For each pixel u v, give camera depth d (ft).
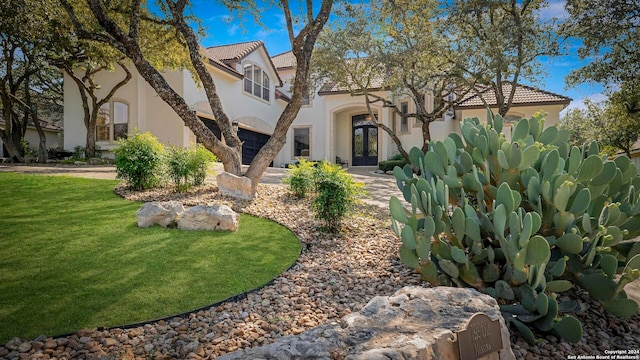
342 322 7.96
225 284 14.06
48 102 93.04
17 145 75.51
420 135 74.90
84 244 17.67
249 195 29.22
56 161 63.41
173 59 48.55
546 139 15.57
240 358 6.76
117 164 30.30
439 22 51.72
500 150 13.14
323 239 20.65
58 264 15.24
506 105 51.55
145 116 62.59
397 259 17.72
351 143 85.56
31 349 9.59
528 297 10.89
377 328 7.65
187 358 9.47
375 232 22.36
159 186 31.96
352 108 82.58
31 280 13.70
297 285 14.66
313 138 83.20
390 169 67.46
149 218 20.92
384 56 53.21
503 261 12.82
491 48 45.39
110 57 50.70
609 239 11.68
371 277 15.65
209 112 63.26
